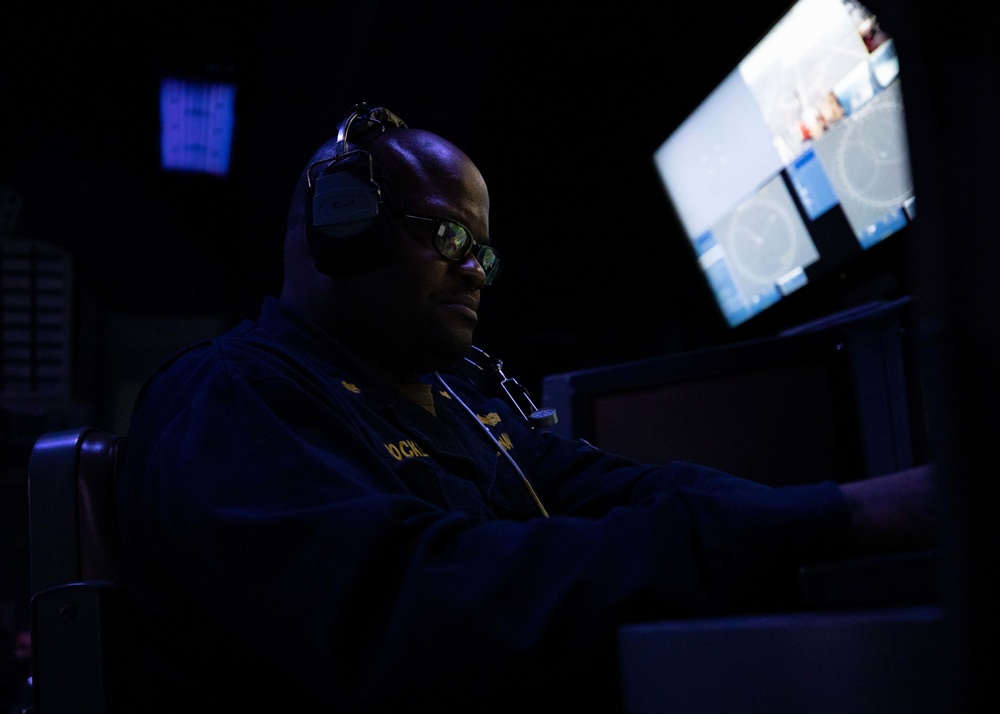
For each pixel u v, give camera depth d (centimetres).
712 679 40
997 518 26
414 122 331
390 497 64
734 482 98
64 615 81
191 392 81
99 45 584
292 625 61
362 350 105
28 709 83
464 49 302
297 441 72
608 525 57
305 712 77
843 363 147
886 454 140
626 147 398
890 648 33
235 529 66
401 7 279
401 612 57
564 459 117
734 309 303
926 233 28
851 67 234
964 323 27
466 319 105
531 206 412
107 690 80
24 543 587
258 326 104
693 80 346
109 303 636
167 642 83
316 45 353
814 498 57
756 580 54
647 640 44
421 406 101
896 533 55
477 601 55
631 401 162
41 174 609
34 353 594
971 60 28
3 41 580
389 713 56
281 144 436
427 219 102
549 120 407
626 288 400
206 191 644
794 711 36
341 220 98
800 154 259
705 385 157
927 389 28
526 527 60
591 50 385
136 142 629
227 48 502
